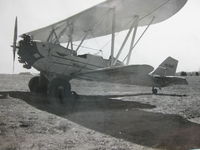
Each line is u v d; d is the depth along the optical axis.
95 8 9.77
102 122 6.55
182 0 9.61
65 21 10.45
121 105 9.19
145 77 12.23
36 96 10.08
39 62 10.13
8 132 5.33
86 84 16.47
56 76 10.22
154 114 7.62
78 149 4.55
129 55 10.87
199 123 6.73
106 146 4.75
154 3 9.70
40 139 5.00
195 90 14.70
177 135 5.57
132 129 5.97
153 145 4.92
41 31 11.41
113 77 11.12
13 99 9.17
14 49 10.21
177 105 9.24
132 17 10.70
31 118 6.57
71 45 10.84
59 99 9.62
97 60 11.21
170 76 13.37
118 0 9.33
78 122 6.50
